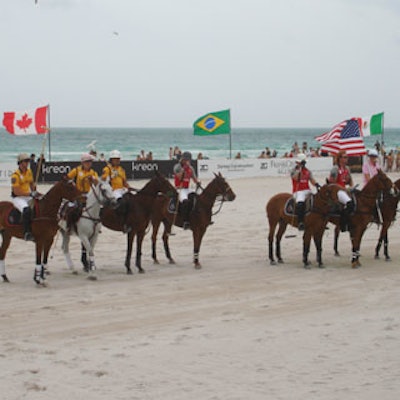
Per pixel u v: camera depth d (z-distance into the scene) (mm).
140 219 14023
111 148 97750
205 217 14750
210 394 6891
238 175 38156
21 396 6941
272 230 15180
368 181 14719
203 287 12688
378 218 15141
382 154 42562
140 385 7215
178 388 7098
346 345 8633
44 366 7930
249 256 16250
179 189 15023
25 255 16188
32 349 8695
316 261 15594
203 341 8969
